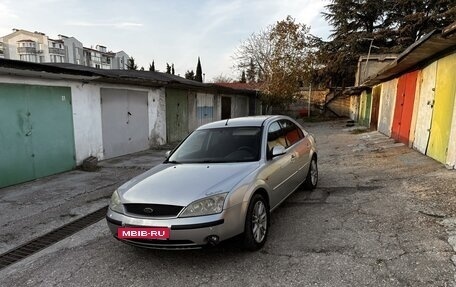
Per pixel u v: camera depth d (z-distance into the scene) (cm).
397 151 892
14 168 716
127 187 367
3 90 689
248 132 455
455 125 609
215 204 311
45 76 770
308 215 448
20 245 418
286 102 2709
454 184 509
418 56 764
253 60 3089
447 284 265
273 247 356
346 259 317
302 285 280
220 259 336
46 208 559
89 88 941
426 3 2686
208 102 1861
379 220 409
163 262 338
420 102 852
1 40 4256
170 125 1433
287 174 454
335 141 1302
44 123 790
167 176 373
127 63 5566
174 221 304
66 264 353
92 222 489
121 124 1097
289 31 2608
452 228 362
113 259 354
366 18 3005
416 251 321
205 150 445
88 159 902
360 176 654
